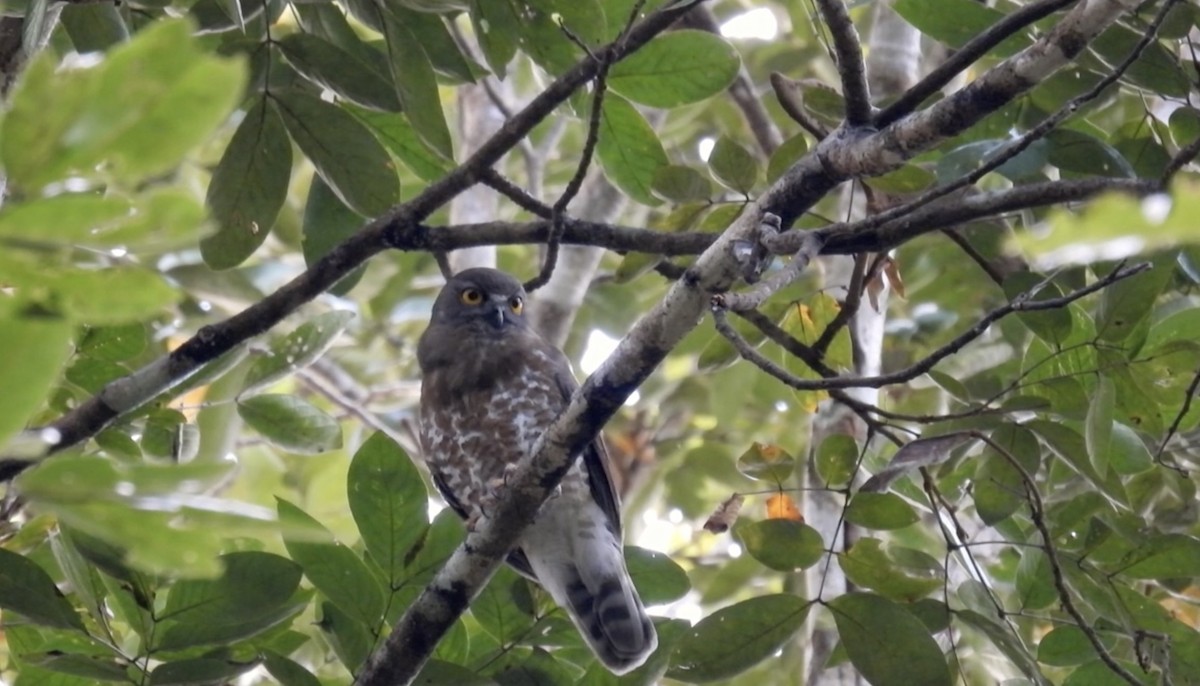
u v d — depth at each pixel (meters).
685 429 18.48
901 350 14.86
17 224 2.63
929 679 8.50
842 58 8.27
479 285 12.42
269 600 8.27
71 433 9.05
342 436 10.08
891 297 15.52
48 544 9.77
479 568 8.57
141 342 9.61
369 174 9.86
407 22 9.73
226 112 2.65
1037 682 8.57
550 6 9.43
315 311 15.55
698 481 17.91
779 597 8.78
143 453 9.98
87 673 8.09
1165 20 9.31
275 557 8.27
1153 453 9.88
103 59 2.59
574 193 9.52
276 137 9.66
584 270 14.39
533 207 10.02
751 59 16.95
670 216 10.52
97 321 2.88
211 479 3.36
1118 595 9.16
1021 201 8.91
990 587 9.48
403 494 8.91
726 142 10.18
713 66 9.90
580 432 8.25
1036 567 9.36
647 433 18.36
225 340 9.46
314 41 9.55
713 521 9.54
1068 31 7.58
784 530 9.02
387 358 19.33
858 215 13.09
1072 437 9.00
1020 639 9.12
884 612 8.60
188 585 8.20
